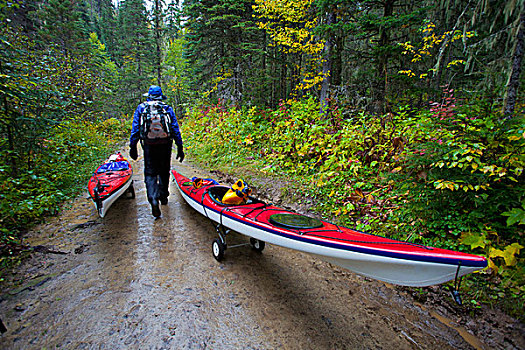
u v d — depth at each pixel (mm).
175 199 5496
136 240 3646
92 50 21188
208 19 14594
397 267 1884
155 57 31719
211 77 17156
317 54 8734
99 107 14461
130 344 1981
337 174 5391
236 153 9195
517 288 2473
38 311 2279
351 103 8703
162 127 3719
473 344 2059
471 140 3361
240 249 3570
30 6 10734
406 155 3955
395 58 8039
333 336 2141
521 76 5227
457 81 10203
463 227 3135
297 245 2369
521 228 2938
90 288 2605
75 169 6918
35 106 5273
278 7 8953
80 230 3893
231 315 2330
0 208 3668
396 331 2213
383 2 7734
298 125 8117
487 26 6398
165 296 2535
